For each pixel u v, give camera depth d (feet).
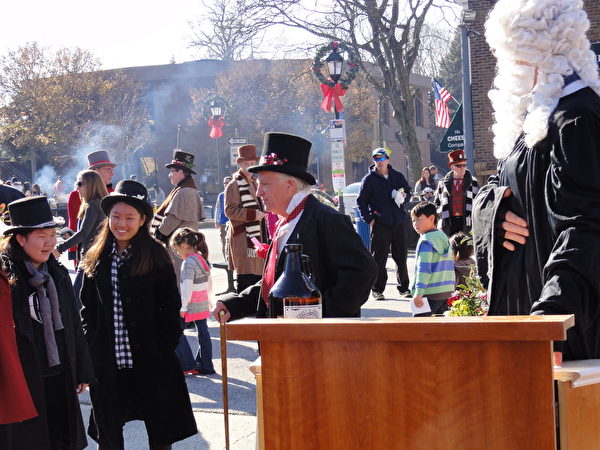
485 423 6.08
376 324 6.24
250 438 17.83
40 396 14.01
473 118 67.00
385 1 77.61
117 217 15.47
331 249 11.19
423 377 6.21
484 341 6.04
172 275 15.67
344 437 6.43
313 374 6.48
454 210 40.40
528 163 8.66
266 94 143.33
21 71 160.04
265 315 11.33
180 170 29.04
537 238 8.59
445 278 23.47
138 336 15.34
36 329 14.53
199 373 23.71
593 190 7.89
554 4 8.78
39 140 160.35
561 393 6.68
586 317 7.72
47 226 14.55
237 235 26.18
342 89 54.44
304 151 11.59
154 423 15.26
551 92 8.55
